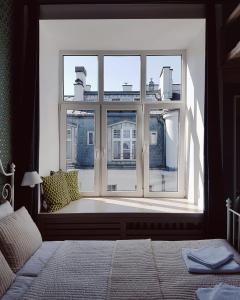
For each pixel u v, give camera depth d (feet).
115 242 7.78
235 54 9.08
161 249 7.23
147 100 12.86
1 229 6.31
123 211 10.43
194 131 11.55
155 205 11.32
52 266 6.24
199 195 10.98
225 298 4.59
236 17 9.18
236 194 10.27
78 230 10.32
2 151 8.84
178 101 12.77
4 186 8.75
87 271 6.00
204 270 5.93
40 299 4.98
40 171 10.80
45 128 11.28
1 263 5.56
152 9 9.87
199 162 10.94
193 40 11.74
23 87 9.85
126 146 12.90
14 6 9.66
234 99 10.27
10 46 9.34
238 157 10.29
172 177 12.80
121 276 5.77
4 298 5.15
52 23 10.46
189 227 10.35
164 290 5.24
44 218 10.26
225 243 7.57
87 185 12.92
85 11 9.98
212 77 9.68
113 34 11.32
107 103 12.87
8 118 9.27
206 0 9.68
